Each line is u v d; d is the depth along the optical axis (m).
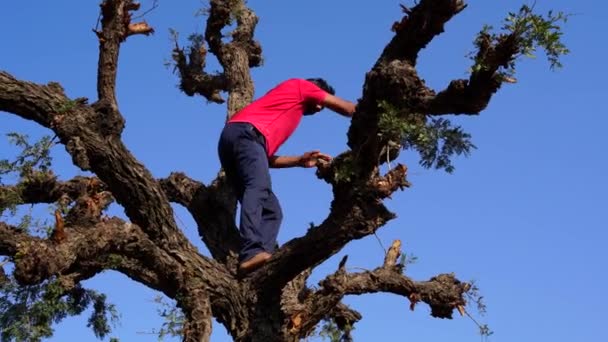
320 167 7.38
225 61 10.08
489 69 6.21
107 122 7.55
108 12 7.80
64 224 7.20
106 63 7.73
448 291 8.19
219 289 7.99
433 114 6.57
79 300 8.50
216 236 9.09
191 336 7.54
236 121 7.62
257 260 7.44
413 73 6.53
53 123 7.44
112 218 7.46
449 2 6.49
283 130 7.66
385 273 8.24
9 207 7.89
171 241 7.86
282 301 8.27
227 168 7.68
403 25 6.68
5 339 7.43
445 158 6.46
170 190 9.28
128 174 7.57
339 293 8.03
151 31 8.02
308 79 8.07
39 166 7.73
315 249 7.54
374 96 6.70
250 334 8.03
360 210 7.22
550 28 6.05
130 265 7.84
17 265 6.69
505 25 6.12
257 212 7.46
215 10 10.10
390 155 7.23
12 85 7.33
